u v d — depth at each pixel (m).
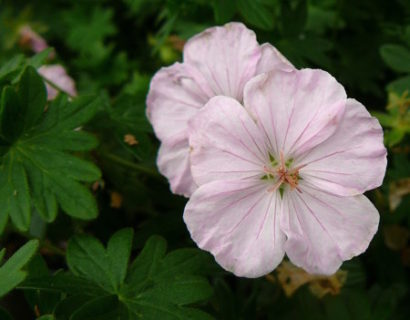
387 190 0.18
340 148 0.13
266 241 0.13
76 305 0.13
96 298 0.13
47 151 0.14
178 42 0.21
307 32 0.19
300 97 0.13
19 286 0.13
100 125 0.17
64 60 0.26
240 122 0.13
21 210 0.14
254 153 0.13
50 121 0.15
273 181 0.13
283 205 0.13
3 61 0.24
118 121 0.17
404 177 0.17
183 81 0.15
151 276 0.14
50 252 0.18
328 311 0.17
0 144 0.14
